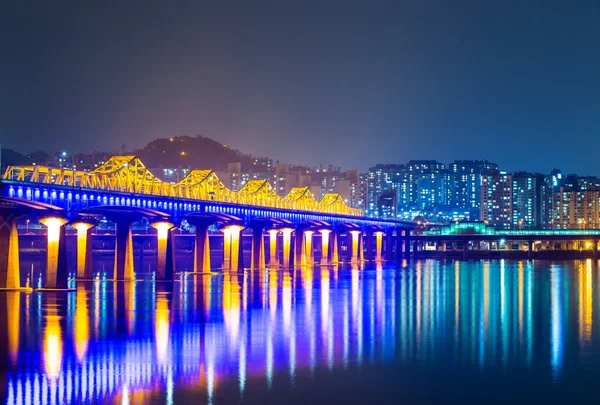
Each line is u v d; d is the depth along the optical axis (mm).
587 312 140000
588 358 96812
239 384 83812
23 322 120500
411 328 119375
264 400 78375
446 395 80375
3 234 158750
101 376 86875
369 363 93625
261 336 111438
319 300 160875
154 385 83438
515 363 94000
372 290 187250
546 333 114750
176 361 94125
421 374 88438
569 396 80250
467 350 101438
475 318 131125
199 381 84938
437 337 111062
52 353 97938
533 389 82562
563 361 95125
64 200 170250
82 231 196250
